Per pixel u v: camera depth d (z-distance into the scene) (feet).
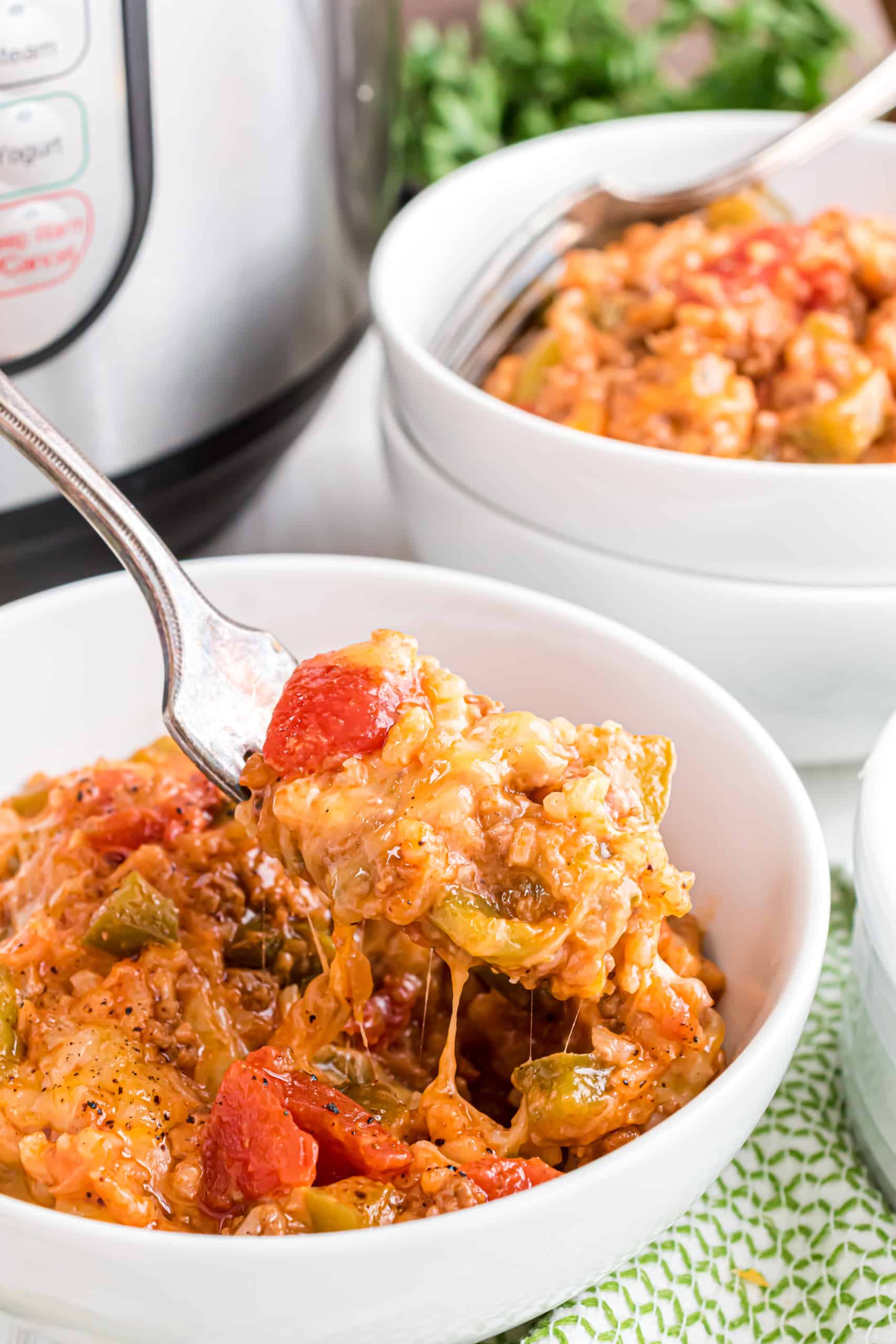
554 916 1.71
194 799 1.90
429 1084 1.79
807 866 1.75
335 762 1.73
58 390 2.02
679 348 2.15
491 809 1.72
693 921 1.85
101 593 1.94
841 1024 1.87
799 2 2.66
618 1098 1.73
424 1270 1.60
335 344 2.23
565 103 2.66
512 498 2.05
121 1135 1.71
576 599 2.05
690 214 2.36
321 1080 1.75
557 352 2.23
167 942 1.82
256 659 1.85
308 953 1.84
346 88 2.14
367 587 1.95
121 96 1.94
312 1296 1.60
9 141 1.91
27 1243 1.60
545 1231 1.61
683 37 2.90
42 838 1.90
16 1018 1.78
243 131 2.03
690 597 2.01
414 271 2.28
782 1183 1.82
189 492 2.13
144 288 2.02
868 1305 1.75
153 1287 1.60
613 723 1.77
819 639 2.01
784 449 2.14
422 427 2.10
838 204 2.40
